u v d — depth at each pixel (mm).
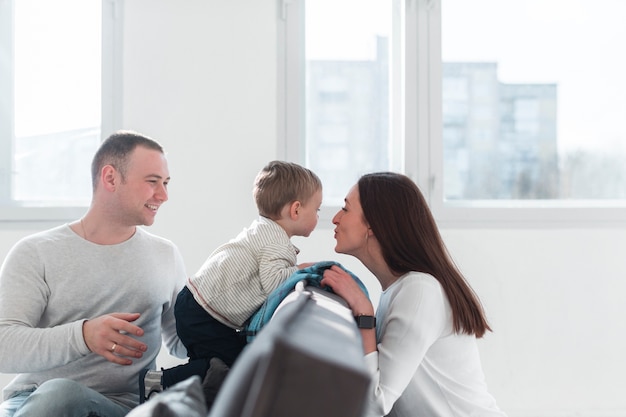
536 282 3135
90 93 3068
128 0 3006
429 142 3133
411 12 3123
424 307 1659
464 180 3223
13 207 2965
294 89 3080
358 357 677
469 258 3117
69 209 2994
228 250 1961
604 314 3154
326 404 609
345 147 3170
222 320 1903
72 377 1980
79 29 3066
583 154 3277
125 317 1807
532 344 3123
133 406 2000
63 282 1987
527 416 3082
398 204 1776
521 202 3250
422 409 1740
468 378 1760
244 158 3051
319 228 3049
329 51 3158
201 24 3035
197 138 3031
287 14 3072
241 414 626
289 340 631
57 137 3076
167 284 2145
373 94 3178
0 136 3047
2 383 2914
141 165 2031
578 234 3152
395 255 1767
